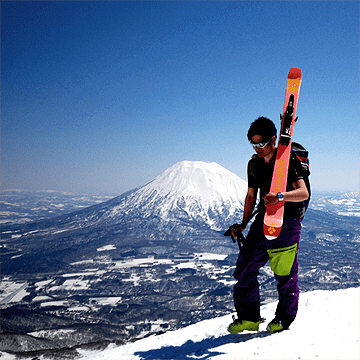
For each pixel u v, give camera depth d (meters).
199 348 3.46
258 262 3.07
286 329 3.21
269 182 2.92
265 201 2.63
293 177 2.75
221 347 3.17
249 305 3.18
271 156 2.90
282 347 2.76
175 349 3.72
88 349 19.09
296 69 2.83
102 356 4.50
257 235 3.02
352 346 2.61
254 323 3.21
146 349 4.18
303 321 3.45
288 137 2.72
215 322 5.00
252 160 3.08
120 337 107.50
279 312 3.16
